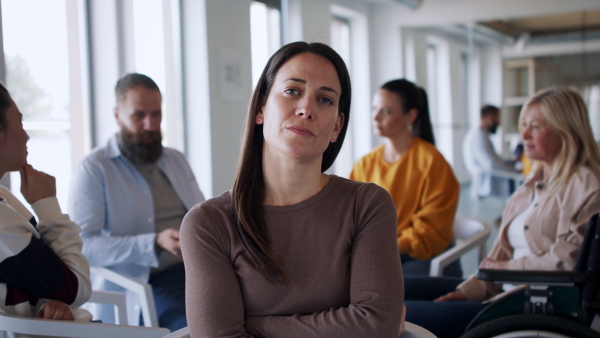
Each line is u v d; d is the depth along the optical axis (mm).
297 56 1234
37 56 3047
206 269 1200
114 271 2238
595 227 1571
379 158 3035
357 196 1266
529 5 6094
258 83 1276
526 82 6164
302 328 1166
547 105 2047
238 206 1231
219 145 4156
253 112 1275
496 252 2234
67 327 1488
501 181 6180
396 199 2887
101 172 2426
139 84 2441
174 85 4078
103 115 3555
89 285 1699
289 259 1220
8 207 1523
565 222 1952
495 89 6289
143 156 2461
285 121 1204
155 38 3873
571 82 5984
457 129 6410
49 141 3178
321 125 1211
